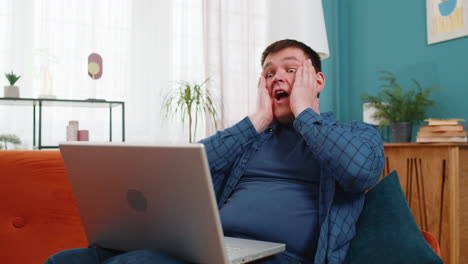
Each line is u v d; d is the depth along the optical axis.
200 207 0.68
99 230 0.89
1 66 2.73
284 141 1.16
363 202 1.05
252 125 1.16
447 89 2.68
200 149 0.64
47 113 2.81
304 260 0.99
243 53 3.33
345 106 3.61
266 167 1.13
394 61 3.10
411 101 2.69
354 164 0.92
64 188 1.17
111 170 0.78
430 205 2.14
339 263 0.94
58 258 0.83
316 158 1.00
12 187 1.13
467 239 2.05
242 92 3.32
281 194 1.04
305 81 1.11
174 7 3.16
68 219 1.16
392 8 3.11
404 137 2.60
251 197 1.07
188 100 2.83
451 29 2.64
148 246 0.82
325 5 3.60
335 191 1.03
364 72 3.39
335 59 3.62
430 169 2.15
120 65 3.01
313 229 0.99
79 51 2.90
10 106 2.72
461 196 2.05
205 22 3.16
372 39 3.31
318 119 1.01
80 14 2.91
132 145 0.72
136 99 3.05
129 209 0.80
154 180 0.73
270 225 1.00
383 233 0.93
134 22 3.05
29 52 2.79
